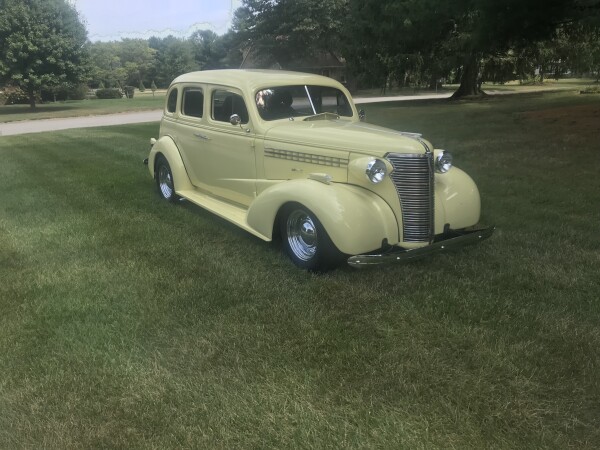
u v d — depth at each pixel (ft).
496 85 168.96
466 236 14.14
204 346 10.95
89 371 10.15
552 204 20.47
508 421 8.52
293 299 12.97
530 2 37.11
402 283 13.60
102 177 28.91
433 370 9.90
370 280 13.85
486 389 9.29
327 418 8.72
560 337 10.85
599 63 91.76
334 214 13.01
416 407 8.91
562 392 9.18
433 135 40.81
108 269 15.17
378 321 11.82
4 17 101.76
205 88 19.04
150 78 272.92
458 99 95.20
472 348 10.59
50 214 21.33
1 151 42.47
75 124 74.69
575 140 33.81
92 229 19.07
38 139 51.06
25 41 102.89
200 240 17.62
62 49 108.47
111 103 130.11
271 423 8.63
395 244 13.71
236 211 18.04
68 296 13.38
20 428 8.61
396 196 13.53
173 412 8.95
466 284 13.47
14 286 14.03
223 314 12.29
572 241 16.44
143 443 8.24
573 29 57.41
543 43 88.63
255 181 17.17
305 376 9.85
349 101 18.99
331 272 14.39
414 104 86.84
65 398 9.37
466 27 65.67
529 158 29.12
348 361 10.30
